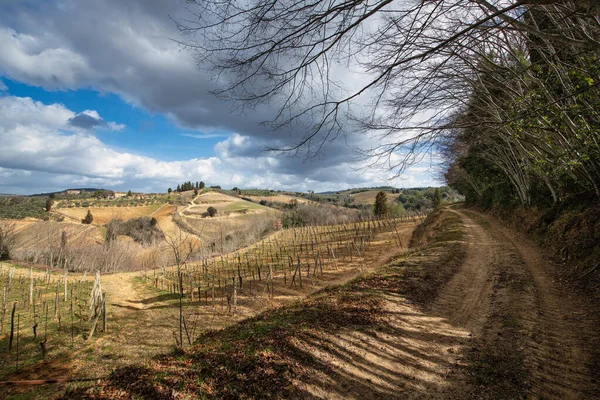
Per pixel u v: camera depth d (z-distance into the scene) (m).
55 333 10.89
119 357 8.85
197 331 10.73
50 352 9.29
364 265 19.91
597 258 8.51
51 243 31.11
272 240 42.06
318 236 40.81
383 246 27.02
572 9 5.00
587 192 12.87
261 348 5.11
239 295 15.98
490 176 31.11
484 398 3.85
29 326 11.60
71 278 21.38
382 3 2.90
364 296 7.93
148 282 20.86
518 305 6.95
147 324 11.83
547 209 16.53
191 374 4.46
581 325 5.52
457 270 10.91
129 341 10.11
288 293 15.70
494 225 23.75
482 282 9.24
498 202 30.80
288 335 5.58
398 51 3.80
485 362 4.69
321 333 5.73
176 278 22.30
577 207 12.64
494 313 6.68
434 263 11.57
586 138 9.95
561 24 6.18
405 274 10.10
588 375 4.06
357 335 5.75
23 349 9.53
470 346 5.29
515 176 22.02
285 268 22.70
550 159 13.45
